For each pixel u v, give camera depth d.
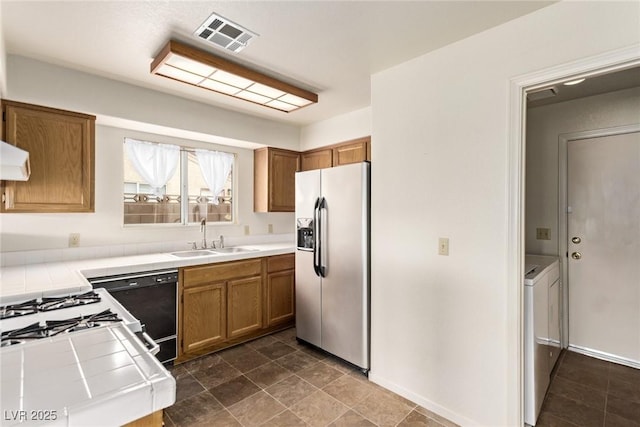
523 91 1.75
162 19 1.75
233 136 3.36
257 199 3.90
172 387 0.84
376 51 2.09
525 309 1.88
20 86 2.14
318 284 2.90
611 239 2.72
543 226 3.04
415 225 2.17
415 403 2.16
